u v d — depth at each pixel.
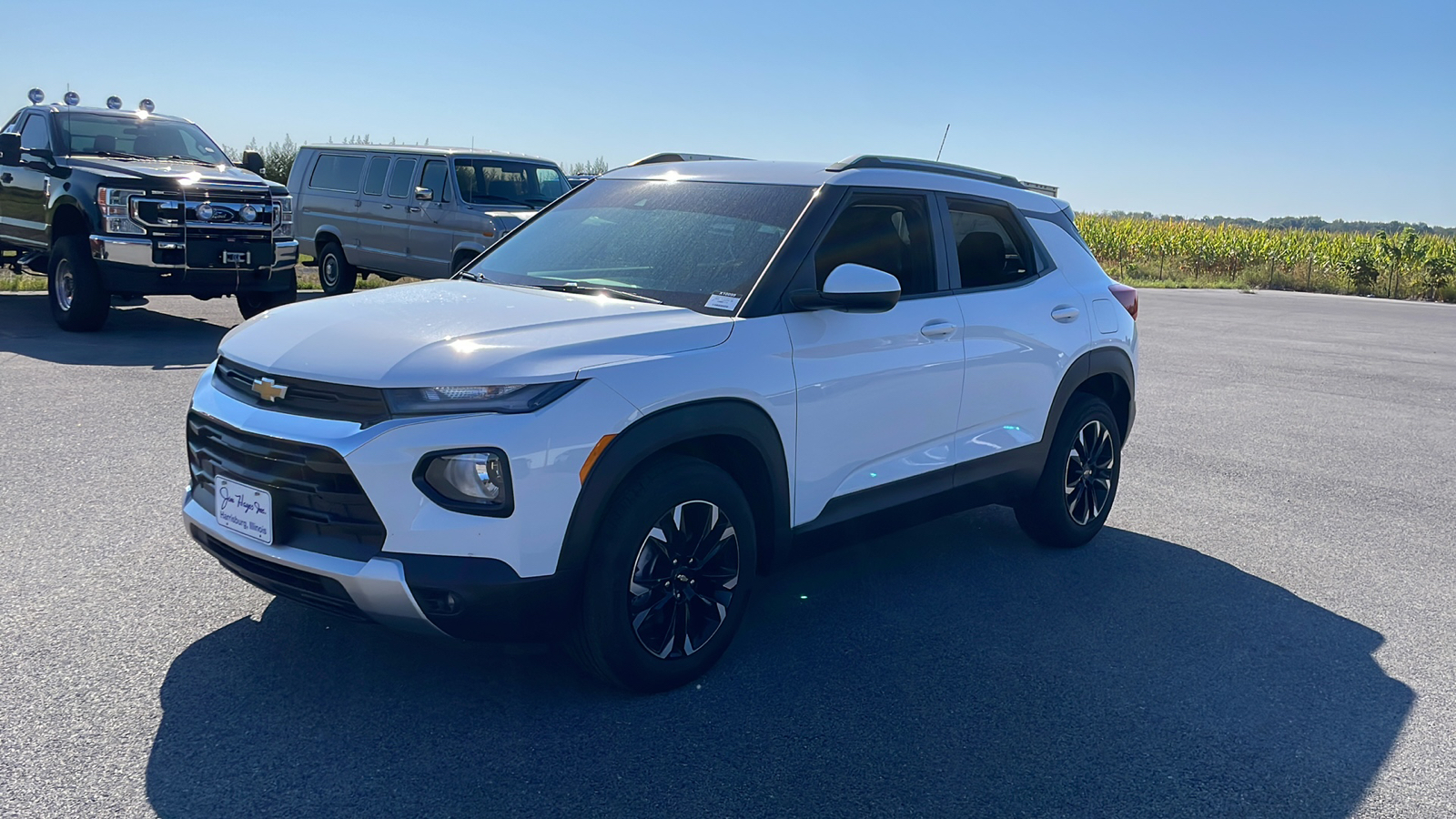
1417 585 5.16
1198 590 4.96
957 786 3.11
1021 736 3.43
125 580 4.28
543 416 3.12
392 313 3.63
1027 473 5.10
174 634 3.81
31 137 11.20
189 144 11.73
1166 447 8.12
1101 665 4.03
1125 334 5.61
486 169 13.45
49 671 3.48
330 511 3.16
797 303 3.87
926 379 4.39
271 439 3.20
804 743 3.30
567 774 3.05
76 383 7.96
